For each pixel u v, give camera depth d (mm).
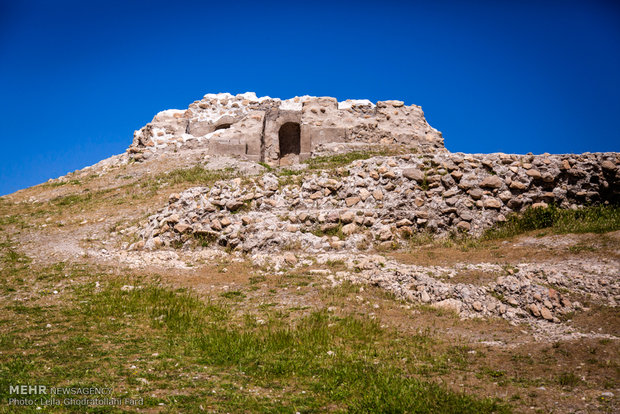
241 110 33062
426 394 7164
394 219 16547
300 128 32875
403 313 11164
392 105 34188
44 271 14688
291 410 6906
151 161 29000
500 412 6750
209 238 16734
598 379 7691
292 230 16297
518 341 9562
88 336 9844
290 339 9453
